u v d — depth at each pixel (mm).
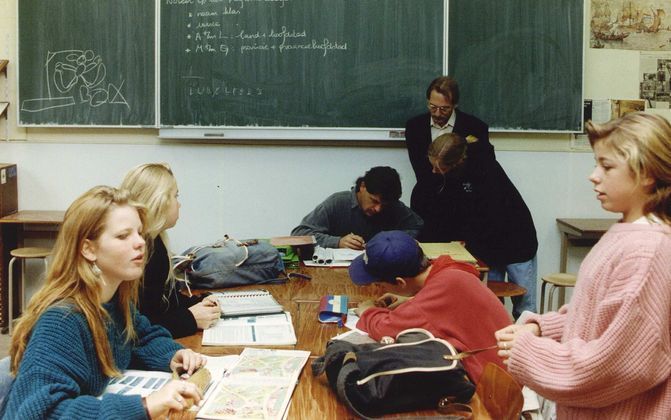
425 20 4332
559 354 1443
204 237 4551
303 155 4488
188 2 4340
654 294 1337
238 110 4402
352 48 4352
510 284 3613
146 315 2244
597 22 4387
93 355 1617
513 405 1575
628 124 1421
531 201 4520
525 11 4332
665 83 4438
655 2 4371
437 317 1972
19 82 4410
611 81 4438
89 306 1605
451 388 1637
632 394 1370
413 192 4039
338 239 3578
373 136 4406
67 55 4391
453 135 3480
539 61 4359
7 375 1599
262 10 4344
